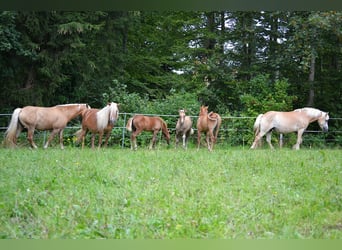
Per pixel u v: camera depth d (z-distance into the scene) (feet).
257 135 58.08
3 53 64.18
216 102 87.04
